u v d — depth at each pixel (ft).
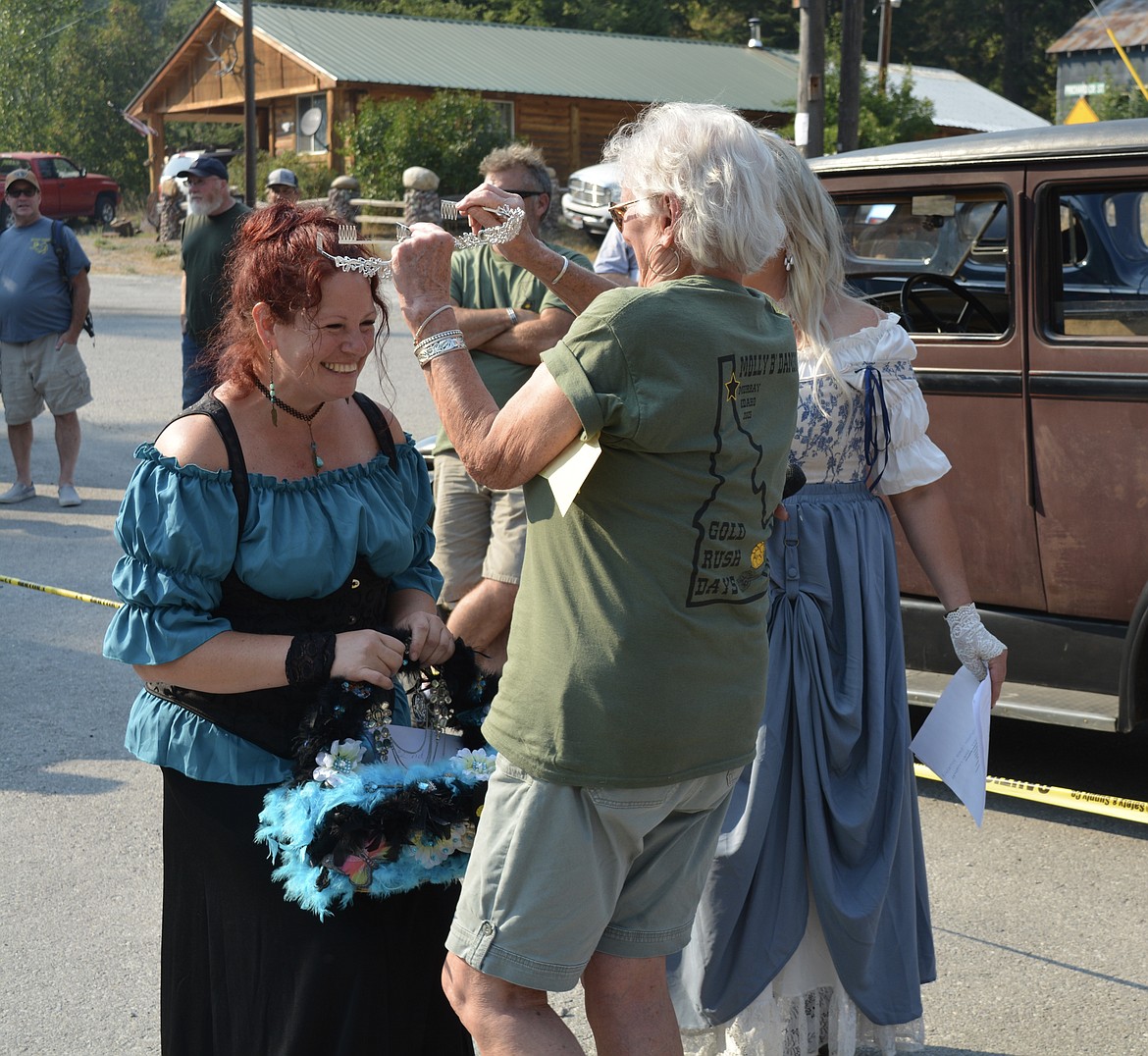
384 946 7.62
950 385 15.05
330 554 7.87
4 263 28.22
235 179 103.04
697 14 196.34
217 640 7.57
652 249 7.32
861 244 16.38
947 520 10.09
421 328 7.47
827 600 9.35
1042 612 14.94
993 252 15.28
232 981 7.85
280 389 7.81
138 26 176.76
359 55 102.27
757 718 7.50
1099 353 14.16
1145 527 14.11
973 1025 10.82
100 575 24.06
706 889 9.09
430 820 7.35
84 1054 10.46
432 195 81.25
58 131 167.94
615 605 6.92
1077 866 13.65
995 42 192.03
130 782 15.49
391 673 7.82
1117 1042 10.56
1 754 16.26
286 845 7.40
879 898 9.23
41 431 38.14
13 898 12.86
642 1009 7.72
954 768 9.93
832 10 165.68
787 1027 9.53
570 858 7.04
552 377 6.85
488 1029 7.29
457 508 16.26
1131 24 105.19
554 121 106.52
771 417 7.34
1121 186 14.06
